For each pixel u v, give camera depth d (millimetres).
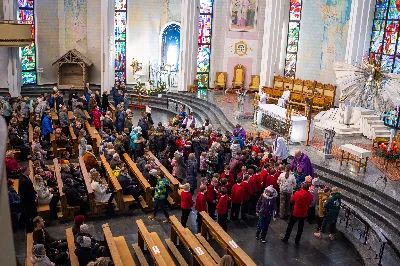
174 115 26938
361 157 15516
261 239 11891
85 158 14703
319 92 26344
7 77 28047
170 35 32281
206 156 15172
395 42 22844
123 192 13469
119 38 31453
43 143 18625
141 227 10656
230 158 15883
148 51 32188
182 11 29688
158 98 29688
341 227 12602
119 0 30828
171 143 17078
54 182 13719
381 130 20859
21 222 11539
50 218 12586
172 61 32562
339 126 21750
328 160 17312
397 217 12898
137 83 29219
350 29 24234
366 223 11289
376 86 20172
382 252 10453
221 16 31141
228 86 32094
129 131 19016
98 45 31281
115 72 32062
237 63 31625
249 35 31016
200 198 11719
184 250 11195
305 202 11398
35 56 30391
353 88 20969
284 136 20188
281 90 27797
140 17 31469
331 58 26531
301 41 28438
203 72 32156
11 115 20062
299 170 13648
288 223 12305
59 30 30984
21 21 28750
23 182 11000
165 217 13148
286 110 21078
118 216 13055
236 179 14070
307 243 11961
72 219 12547
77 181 13383
